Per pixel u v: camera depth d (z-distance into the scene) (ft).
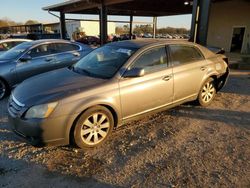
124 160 10.00
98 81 11.16
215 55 16.92
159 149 10.85
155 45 13.03
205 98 16.29
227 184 8.45
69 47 22.45
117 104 11.25
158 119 14.28
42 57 20.47
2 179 8.79
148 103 12.52
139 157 10.21
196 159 10.01
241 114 15.11
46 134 9.65
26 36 79.71
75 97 10.10
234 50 58.39
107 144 11.34
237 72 30.81
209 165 9.59
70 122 10.02
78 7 61.31
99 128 11.02
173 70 13.51
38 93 10.34
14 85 19.16
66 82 11.27
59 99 9.80
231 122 13.88
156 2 53.26
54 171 9.28
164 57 13.32
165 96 13.25
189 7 63.67
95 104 10.53
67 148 10.98
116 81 11.26
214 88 16.88
